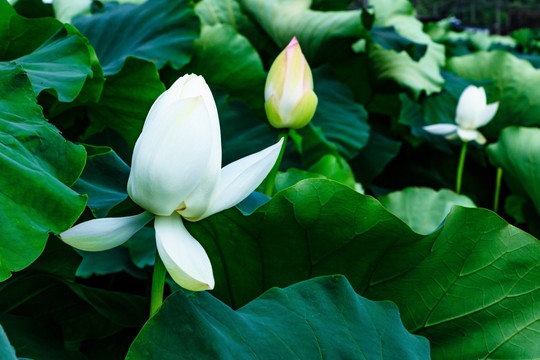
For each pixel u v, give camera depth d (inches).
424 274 54.0
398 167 127.8
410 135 125.3
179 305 46.0
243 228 53.2
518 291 52.9
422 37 128.0
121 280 76.1
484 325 53.9
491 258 52.8
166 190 44.5
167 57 73.8
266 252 54.3
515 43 217.9
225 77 89.2
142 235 72.6
